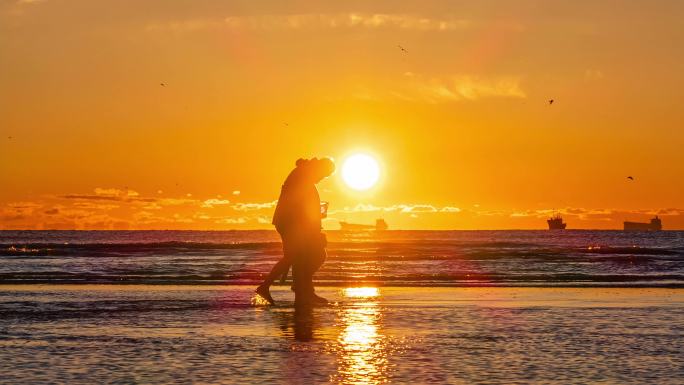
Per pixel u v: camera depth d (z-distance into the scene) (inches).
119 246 3415.4
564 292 1051.9
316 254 897.5
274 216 915.4
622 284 1185.4
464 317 753.0
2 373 476.1
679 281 1247.5
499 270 1614.2
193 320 734.5
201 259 2149.4
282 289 1107.9
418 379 457.7
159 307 850.1
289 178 928.9
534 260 2055.9
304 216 902.4
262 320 733.3
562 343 588.7
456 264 1860.2
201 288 1119.6
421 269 1648.6
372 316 764.0
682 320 724.7
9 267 1727.4
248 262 1969.7
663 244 5221.5
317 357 529.0
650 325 689.0
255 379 456.8
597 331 652.1
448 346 575.8
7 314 779.4
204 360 518.3
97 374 472.4
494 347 570.3
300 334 639.1
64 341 601.0
